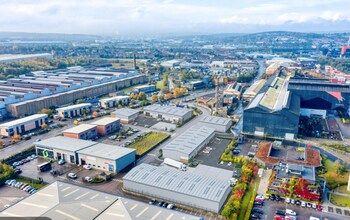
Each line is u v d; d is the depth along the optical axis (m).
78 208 54.97
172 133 113.62
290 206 64.88
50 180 75.19
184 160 86.12
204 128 109.81
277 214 61.72
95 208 55.16
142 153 92.44
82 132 101.44
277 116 106.69
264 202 66.25
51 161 86.94
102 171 80.81
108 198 59.16
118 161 79.88
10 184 72.75
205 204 61.81
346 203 66.12
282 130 107.38
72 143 91.00
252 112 109.56
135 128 119.25
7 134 107.12
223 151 95.19
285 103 116.12
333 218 60.38
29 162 86.38
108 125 112.19
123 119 126.38
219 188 65.00
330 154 94.56
